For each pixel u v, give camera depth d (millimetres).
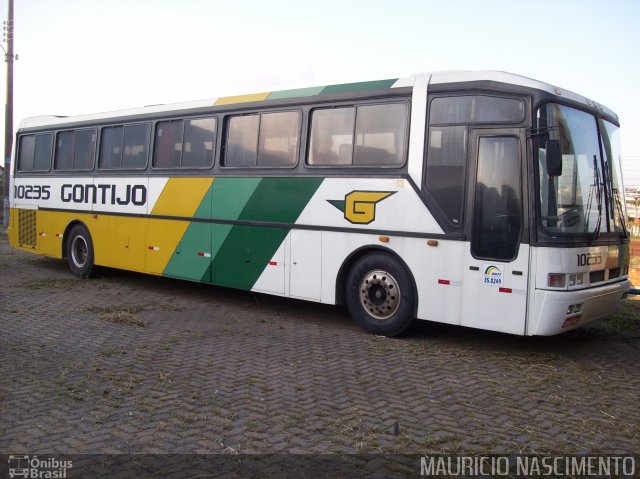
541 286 6789
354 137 8344
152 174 11227
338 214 8438
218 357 6992
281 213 9109
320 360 6945
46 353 7000
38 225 14273
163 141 11125
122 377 6133
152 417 5062
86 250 12898
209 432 4758
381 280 8086
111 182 12133
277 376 6285
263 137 9477
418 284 7699
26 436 4629
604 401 5781
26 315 9117
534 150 6902
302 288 8859
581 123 7598
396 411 5320
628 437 4883
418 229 7664
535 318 6809
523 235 6895
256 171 9469
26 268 14586
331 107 8633
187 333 8180
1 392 5609
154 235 11172
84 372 6281
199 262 10312
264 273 9336
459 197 7375
